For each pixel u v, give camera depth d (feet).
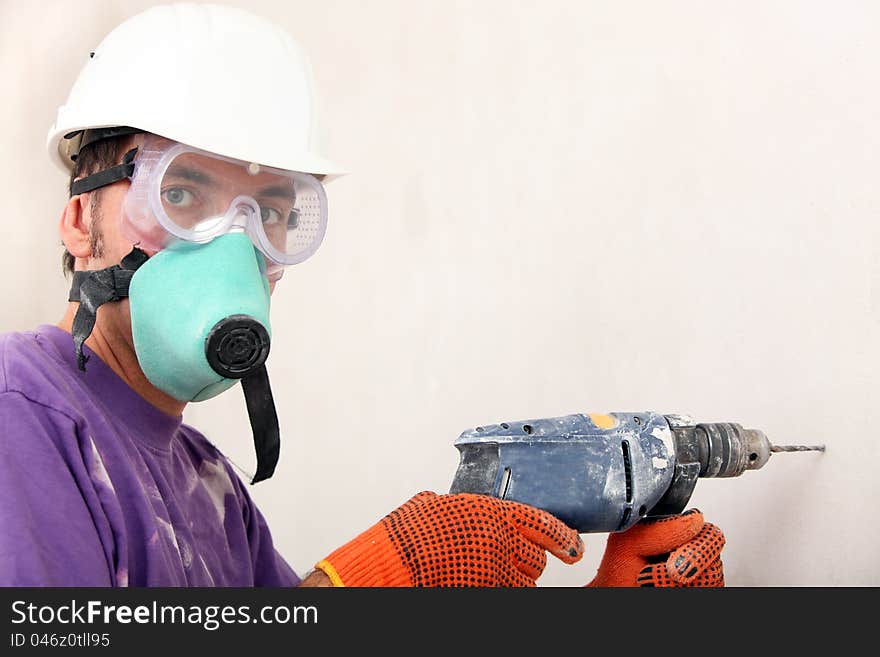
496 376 5.77
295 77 3.86
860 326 3.72
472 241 6.02
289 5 7.97
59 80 11.28
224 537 4.20
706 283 4.45
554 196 5.41
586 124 5.21
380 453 6.72
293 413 7.64
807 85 3.97
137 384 3.73
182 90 3.59
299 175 3.74
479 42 6.01
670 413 4.63
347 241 7.16
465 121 6.11
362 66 7.08
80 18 10.98
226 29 3.77
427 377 6.33
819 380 3.89
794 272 4.01
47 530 2.90
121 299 3.56
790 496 4.02
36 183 11.61
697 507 4.58
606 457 3.78
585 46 5.23
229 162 3.58
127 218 3.49
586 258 5.17
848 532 3.75
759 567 4.18
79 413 3.16
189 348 3.35
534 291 5.53
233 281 3.42
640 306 4.83
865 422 3.69
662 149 4.72
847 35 3.79
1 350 3.26
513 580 3.64
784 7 4.08
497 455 3.84
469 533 3.56
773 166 4.13
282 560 4.85
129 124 3.51
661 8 4.74
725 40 4.38
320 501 7.27
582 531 3.85
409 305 6.53
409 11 6.64
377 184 6.88
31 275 11.63
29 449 2.99
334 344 7.23
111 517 3.13
